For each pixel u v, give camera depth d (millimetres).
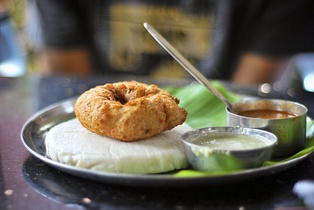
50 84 782
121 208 402
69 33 1029
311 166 465
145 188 427
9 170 466
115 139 464
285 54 986
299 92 728
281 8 953
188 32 977
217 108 614
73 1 1020
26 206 408
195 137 469
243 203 407
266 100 544
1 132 572
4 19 1130
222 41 971
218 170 428
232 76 1013
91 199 415
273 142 445
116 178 412
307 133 521
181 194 419
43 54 1082
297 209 400
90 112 465
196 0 953
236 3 951
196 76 521
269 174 434
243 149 428
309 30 1077
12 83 789
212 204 406
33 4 1164
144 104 456
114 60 1033
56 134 479
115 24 1007
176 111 469
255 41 986
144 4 970
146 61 1012
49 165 467
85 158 437
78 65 1056
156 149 448
